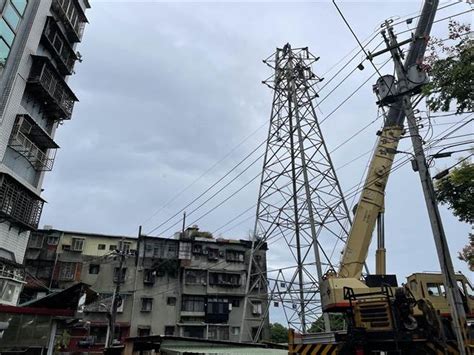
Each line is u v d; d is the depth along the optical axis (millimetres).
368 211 17359
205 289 49188
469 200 12484
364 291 14758
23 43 25203
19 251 25828
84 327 41781
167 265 49531
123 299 46750
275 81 28078
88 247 49750
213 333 46531
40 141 28094
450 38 10461
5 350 19906
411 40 14898
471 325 13562
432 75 9891
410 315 12383
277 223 25016
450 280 11516
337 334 13938
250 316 47312
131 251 50344
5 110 23312
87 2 34031
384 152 17891
